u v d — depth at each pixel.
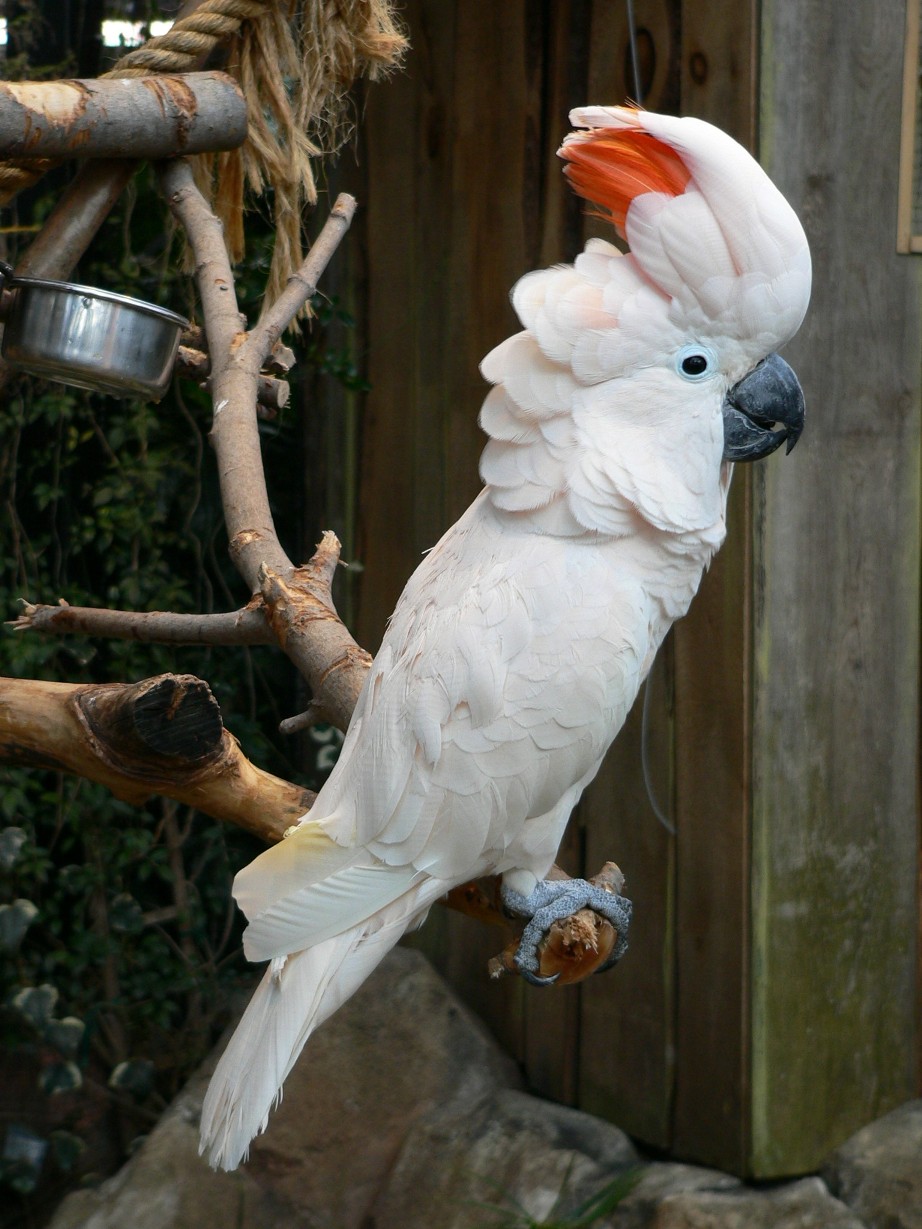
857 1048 3.97
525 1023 4.57
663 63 3.83
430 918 4.94
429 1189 4.16
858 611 3.84
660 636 2.20
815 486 3.72
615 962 2.19
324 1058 4.52
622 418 2.07
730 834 3.80
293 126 3.11
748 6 3.52
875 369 3.78
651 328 2.04
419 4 4.74
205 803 2.15
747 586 3.69
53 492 4.96
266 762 5.30
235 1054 1.86
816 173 3.61
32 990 4.78
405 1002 4.67
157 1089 5.13
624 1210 3.87
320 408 5.37
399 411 5.00
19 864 4.93
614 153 2.07
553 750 2.02
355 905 1.95
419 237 4.85
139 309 2.58
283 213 3.19
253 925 1.88
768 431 2.15
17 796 4.88
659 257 2.03
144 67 2.96
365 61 3.29
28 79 4.93
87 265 4.99
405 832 1.98
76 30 5.00
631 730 4.12
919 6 3.67
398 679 2.04
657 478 2.05
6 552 5.05
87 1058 5.04
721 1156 3.89
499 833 2.03
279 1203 4.29
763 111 3.53
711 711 3.83
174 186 3.03
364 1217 4.23
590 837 4.29
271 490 5.48
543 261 4.30
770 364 2.14
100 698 2.10
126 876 5.26
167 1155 4.41
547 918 2.08
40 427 5.08
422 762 1.99
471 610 2.04
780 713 3.74
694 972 3.94
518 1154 4.15
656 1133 4.08
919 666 3.96
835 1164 3.92
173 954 5.22
